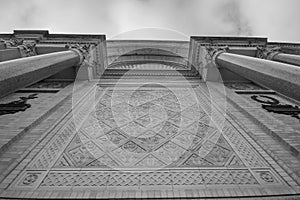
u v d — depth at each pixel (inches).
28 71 241.1
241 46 509.4
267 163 199.5
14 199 152.8
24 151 206.8
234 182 175.6
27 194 157.4
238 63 363.6
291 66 248.5
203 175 184.9
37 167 189.2
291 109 325.7
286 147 220.2
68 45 484.7
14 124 253.4
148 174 186.1
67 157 206.7
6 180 169.9
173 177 182.4
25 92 398.3
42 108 308.7
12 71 214.7
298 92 206.5
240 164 200.1
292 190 164.2
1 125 250.5
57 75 471.5
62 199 154.1
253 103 351.6
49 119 282.4
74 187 167.3
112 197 156.2
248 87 460.1
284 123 272.2
